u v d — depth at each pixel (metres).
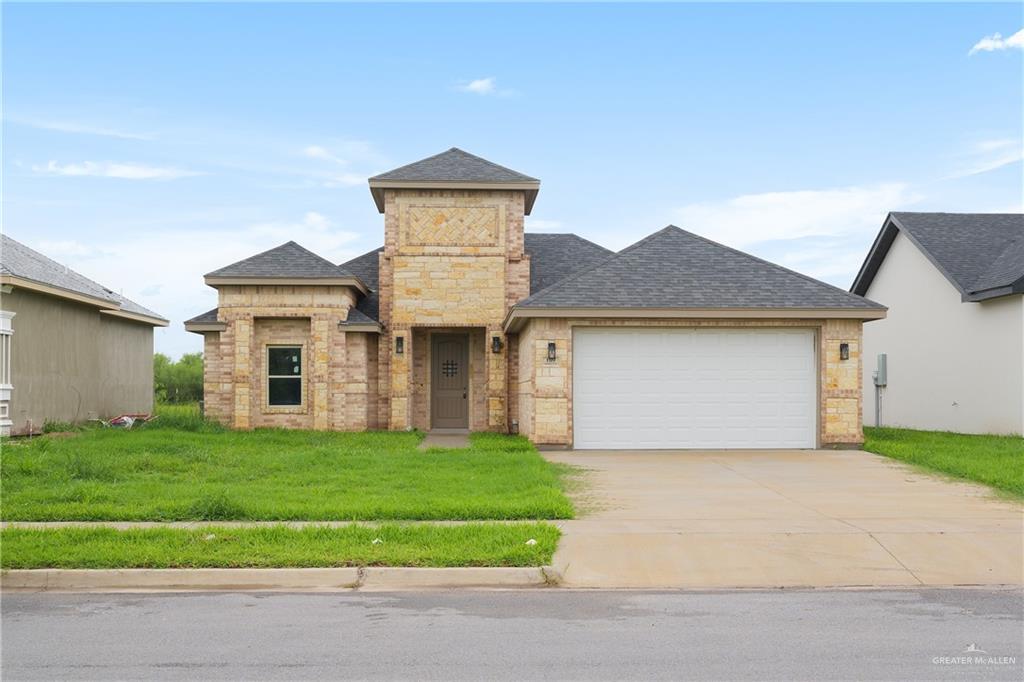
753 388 18.80
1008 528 10.27
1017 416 21.22
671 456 17.53
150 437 18.75
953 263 24.06
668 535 9.89
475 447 18.16
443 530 9.73
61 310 22.34
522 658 6.12
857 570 8.77
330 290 22.77
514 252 23.53
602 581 8.42
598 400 18.72
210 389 23.36
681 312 18.28
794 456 17.52
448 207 23.56
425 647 6.38
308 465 15.00
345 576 8.34
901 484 13.77
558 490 12.36
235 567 8.45
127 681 5.66
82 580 8.25
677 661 6.06
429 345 24.19
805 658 6.14
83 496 11.54
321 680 5.69
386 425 23.61
